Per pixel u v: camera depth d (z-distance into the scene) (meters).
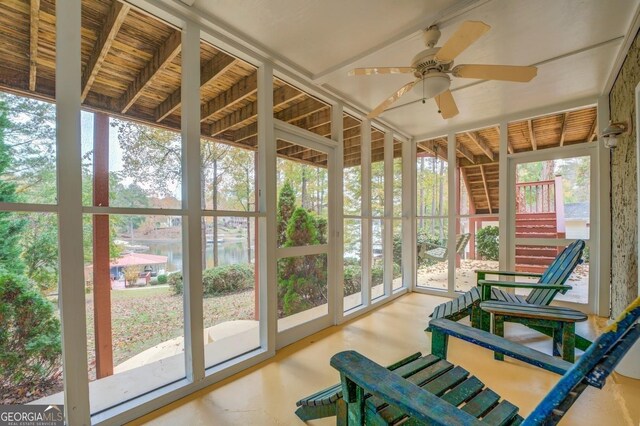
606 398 2.02
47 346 1.68
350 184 3.90
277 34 2.35
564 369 1.50
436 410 1.04
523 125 4.21
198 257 2.20
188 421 1.84
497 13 2.08
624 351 0.85
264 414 1.90
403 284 5.05
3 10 1.65
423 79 2.05
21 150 1.61
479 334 1.90
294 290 3.06
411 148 5.10
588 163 3.78
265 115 2.70
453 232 4.73
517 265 4.26
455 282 4.71
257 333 2.85
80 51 1.70
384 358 2.65
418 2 1.99
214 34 2.29
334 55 2.66
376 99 3.56
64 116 1.64
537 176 4.11
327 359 2.64
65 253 1.63
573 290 3.88
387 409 1.33
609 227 3.55
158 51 2.22
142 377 2.16
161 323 2.24
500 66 1.97
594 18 2.14
